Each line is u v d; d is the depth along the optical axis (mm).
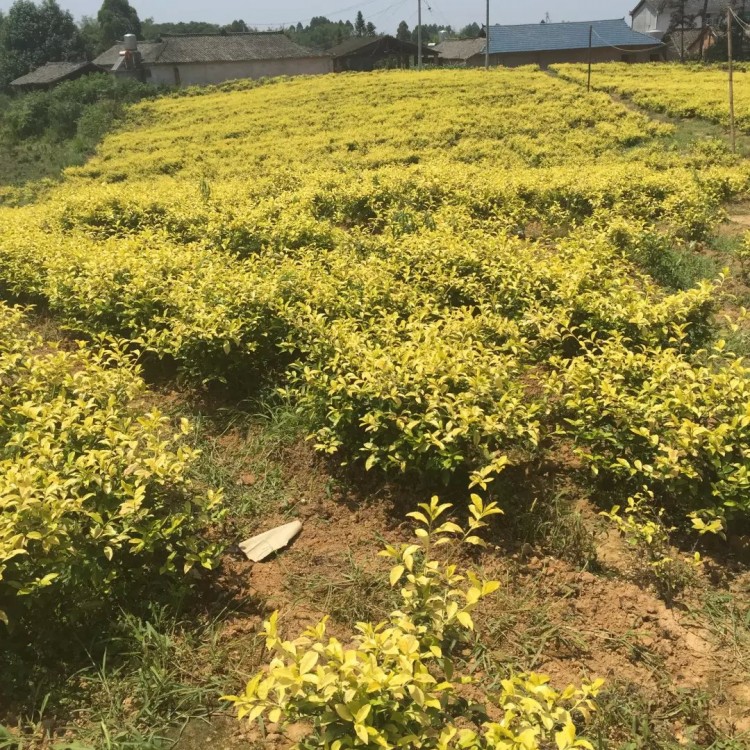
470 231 8891
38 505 3311
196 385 6059
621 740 2900
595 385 4586
